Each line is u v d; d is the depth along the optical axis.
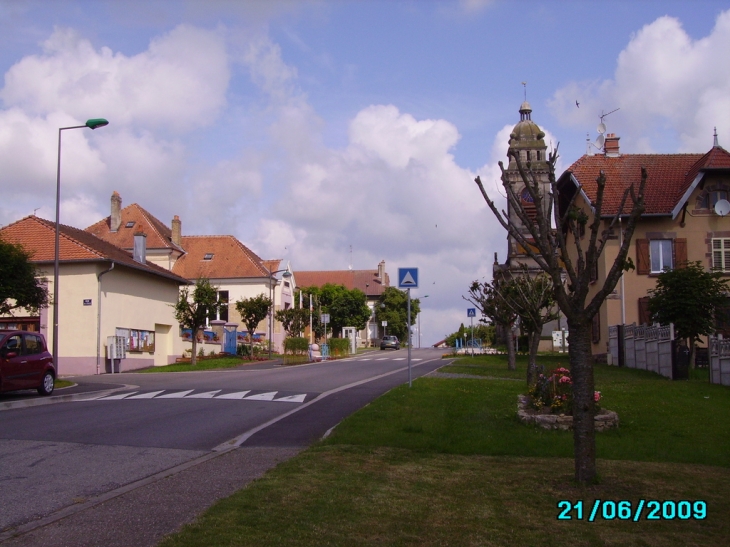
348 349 57.16
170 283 41.78
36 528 6.54
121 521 6.73
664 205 34.22
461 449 10.53
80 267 33.88
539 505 7.34
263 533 6.19
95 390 21.66
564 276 34.47
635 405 16.09
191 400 18.09
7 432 12.54
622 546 6.16
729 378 21.17
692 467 9.50
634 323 30.81
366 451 10.35
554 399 13.11
